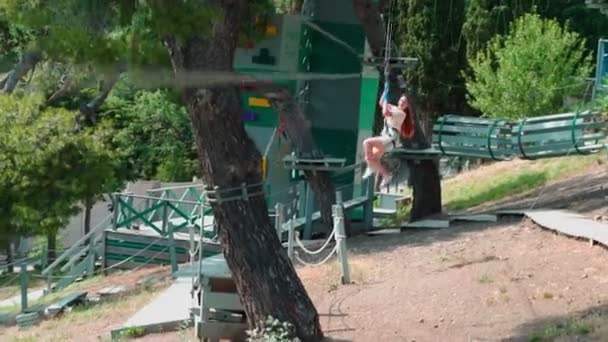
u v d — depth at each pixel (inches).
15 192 837.8
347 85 841.5
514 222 657.0
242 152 426.9
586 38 1375.5
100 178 887.1
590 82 1165.7
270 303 430.9
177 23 370.6
